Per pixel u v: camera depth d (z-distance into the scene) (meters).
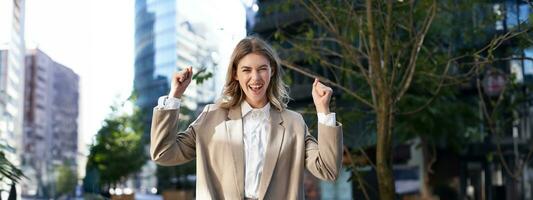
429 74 4.93
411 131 8.26
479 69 5.12
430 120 7.87
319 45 5.66
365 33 4.82
